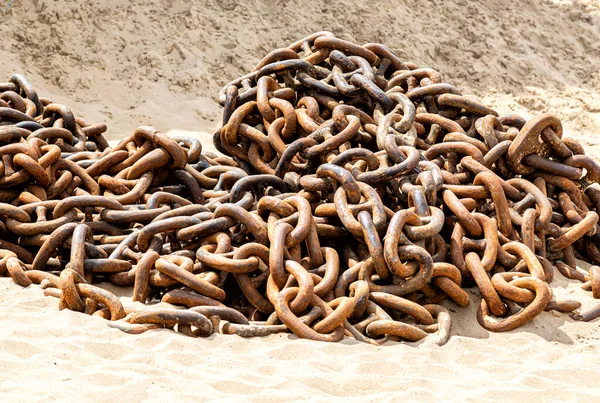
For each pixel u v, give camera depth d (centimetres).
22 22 1233
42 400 442
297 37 1361
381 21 1454
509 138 764
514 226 696
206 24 1323
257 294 625
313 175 705
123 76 1209
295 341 569
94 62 1213
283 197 699
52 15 1241
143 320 566
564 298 651
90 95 1171
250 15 1367
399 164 680
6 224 693
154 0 1337
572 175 735
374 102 796
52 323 562
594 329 622
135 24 1288
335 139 728
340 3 1446
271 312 624
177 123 1127
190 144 837
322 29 1398
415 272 620
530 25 1639
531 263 640
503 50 1531
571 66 1588
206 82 1229
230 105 821
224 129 808
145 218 707
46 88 1162
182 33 1295
